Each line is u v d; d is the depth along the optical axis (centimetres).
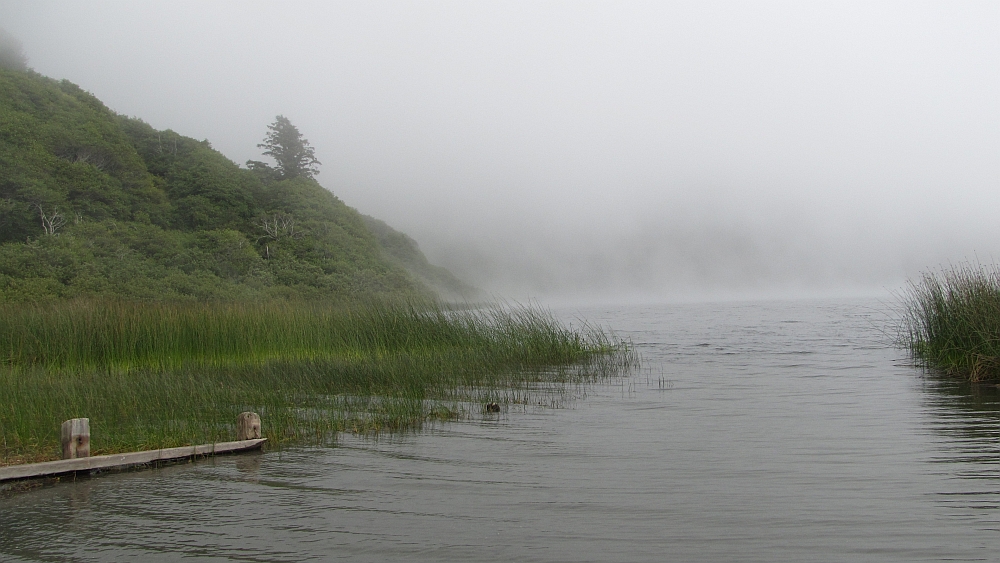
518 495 598
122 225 5281
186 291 4281
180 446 743
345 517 546
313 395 1094
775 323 3759
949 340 1363
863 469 663
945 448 736
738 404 1057
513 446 782
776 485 617
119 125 7488
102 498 596
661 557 463
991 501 560
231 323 1532
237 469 688
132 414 875
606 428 882
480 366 1457
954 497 572
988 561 448
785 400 1084
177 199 6341
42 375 1138
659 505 568
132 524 532
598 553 471
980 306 1287
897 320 3334
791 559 457
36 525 531
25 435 734
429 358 1488
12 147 5538
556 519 538
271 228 6097
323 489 619
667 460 713
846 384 1240
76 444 674
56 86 7444
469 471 677
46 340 1352
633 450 759
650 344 2345
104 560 466
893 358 1653
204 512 559
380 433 854
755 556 462
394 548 484
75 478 656
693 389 1226
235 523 534
